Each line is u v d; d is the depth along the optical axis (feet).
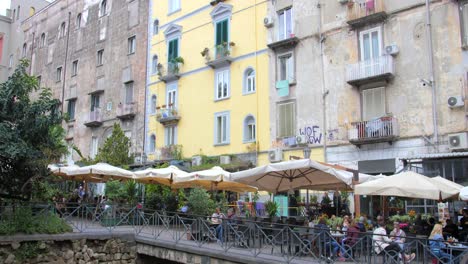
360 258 38.06
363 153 71.61
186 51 104.22
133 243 54.39
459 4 64.80
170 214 65.26
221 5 96.48
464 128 61.87
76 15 145.59
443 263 31.99
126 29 123.13
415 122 66.69
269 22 86.84
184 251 46.55
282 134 82.84
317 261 38.09
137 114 114.32
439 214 60.90
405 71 68.74
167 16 110.73
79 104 136.36
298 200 75.56
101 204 61.67
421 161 61.82
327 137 76.28
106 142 102.89
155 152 106.11
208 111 96.68
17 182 53.98
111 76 125.39
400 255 36.01
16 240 46.21
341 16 77.25
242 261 39.93
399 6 70.54
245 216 59.82
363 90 73.10
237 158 88.84
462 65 63.36
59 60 149.38
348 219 47.65
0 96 50.80
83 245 50.83
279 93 83.82
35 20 167.53
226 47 93.81
